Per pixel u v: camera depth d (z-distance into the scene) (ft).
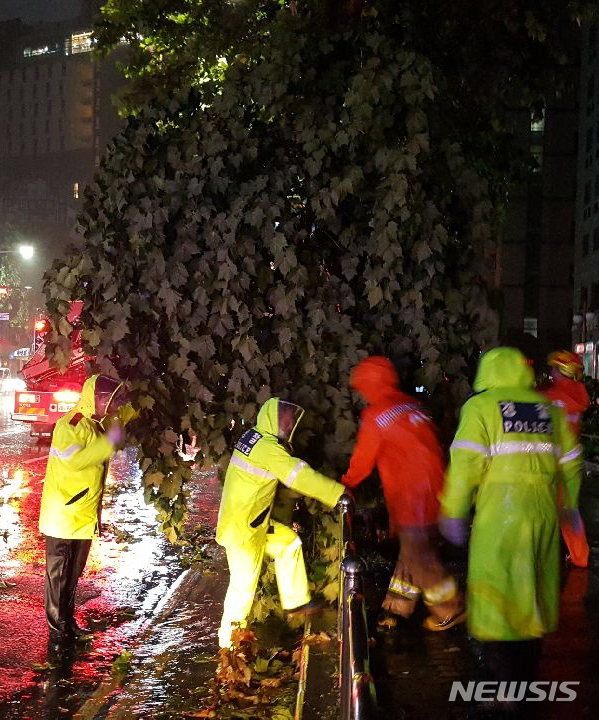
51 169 521.24
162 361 20.88
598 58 171.73
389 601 18.33
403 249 19.80
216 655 20.34
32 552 30.50
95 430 20.85
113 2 47.88
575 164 209.97
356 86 19.57
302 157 21.24
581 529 23.24
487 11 28.78
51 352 20.26
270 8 45.37
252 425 20.33
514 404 12.83
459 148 20.80
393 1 26.04
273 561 21.15
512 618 12.50
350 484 17.69
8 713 17.17
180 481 20.90
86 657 20.35
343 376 19.95
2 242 432.66
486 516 12.71
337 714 14.06
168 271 19.86
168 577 27.91
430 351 19.49
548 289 212.43
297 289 19.53
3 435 71.97
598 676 15.43
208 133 20.58
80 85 504.43
